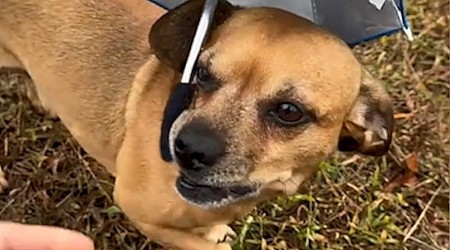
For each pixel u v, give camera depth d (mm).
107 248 511
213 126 376
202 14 389
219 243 468
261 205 525
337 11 457
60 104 482
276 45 380
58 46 466
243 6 446
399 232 523
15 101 581
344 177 549
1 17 482
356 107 416
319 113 385
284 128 384
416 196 547
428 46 638
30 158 554
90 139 474
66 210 528
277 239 515
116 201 458
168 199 424
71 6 464
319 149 396
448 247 522
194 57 383
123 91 446
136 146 429
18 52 492
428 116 591
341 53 394
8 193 538
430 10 665
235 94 382
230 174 378
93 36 458
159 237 457
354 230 520
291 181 409
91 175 544
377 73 617
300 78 377
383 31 453
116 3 461
